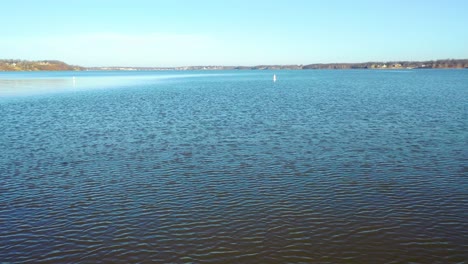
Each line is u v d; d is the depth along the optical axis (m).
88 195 21.53
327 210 19.19
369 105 59.28
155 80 186.00
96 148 31.72
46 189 22.48
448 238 16.48
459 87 100.75
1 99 76.62
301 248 15.86
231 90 101.94
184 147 31.73
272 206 19.73
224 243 16.27
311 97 75.88
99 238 16.84
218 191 21.81
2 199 21.08
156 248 15.99
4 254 15.70
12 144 33.25
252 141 33.53
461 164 26.05
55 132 38.69
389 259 15.12
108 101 71.81
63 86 125.69
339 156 28.39
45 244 16.42
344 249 15.77
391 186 22.25
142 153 30.00
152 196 21.25
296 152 29.66
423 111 51.03
